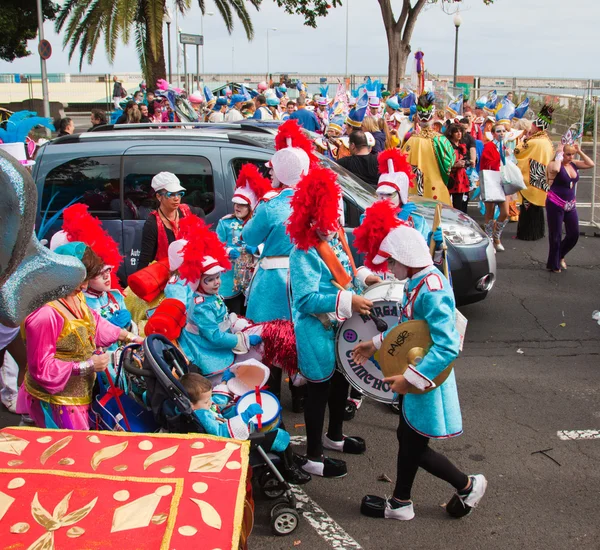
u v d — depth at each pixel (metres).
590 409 5.44
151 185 6.00
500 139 10.34
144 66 18.80
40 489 2.16
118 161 6.46
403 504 3.94
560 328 7.34
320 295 3.98
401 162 5.16
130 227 6.41
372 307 4.02
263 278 4.84
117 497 2.14
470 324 7.48
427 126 9.96
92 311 3.95
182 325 4.23
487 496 4.22
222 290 5.55
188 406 3.29
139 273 4.75
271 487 3.96
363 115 11.57
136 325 4.77
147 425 3.62
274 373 4.99
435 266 3.76
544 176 10.88
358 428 5.19
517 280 9.04
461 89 27.42
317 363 4.18
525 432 5.05
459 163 10.65
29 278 1.51
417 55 17.23
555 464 4.61
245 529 2.48
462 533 3.85
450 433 3.69
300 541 3.79
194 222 4.46
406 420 3.72
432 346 3.49
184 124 7.75
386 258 3.59
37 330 3.43
